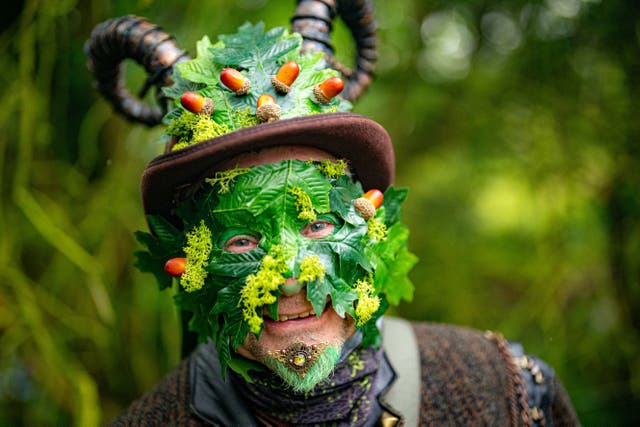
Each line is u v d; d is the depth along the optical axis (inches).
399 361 40.5
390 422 37.7
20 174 55.5
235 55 34.8
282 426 37.1
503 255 82.5
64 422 60.1
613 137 66.0
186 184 35.3
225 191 32.8
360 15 40.2
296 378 33.2
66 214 60.8
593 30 64.1
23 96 55.1
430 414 39.0
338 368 36.3
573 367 71.3
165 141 34.5
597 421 68.2
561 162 69.7
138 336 61.9
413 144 82.4
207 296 34.0
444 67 75.0
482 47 72.4
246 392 37.6
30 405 59.7
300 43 35.5
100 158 62.7
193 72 34.7
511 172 75.8
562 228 71.2
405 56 72.9
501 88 71.3
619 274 68.7
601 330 70.0
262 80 34.1
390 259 36.6
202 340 37.9
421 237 85.3
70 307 61.6
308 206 32.2
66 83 59.6
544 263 72.1
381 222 35.7
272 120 32.1
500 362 42.2
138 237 37.1
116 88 40.9
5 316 58.8
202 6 56.9
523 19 67.9
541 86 68.6
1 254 57.4
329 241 32.8
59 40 58.2
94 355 63.5
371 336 36.3
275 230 32.1
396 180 84.5
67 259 60.9
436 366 41.1
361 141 34.0
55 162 60.7
